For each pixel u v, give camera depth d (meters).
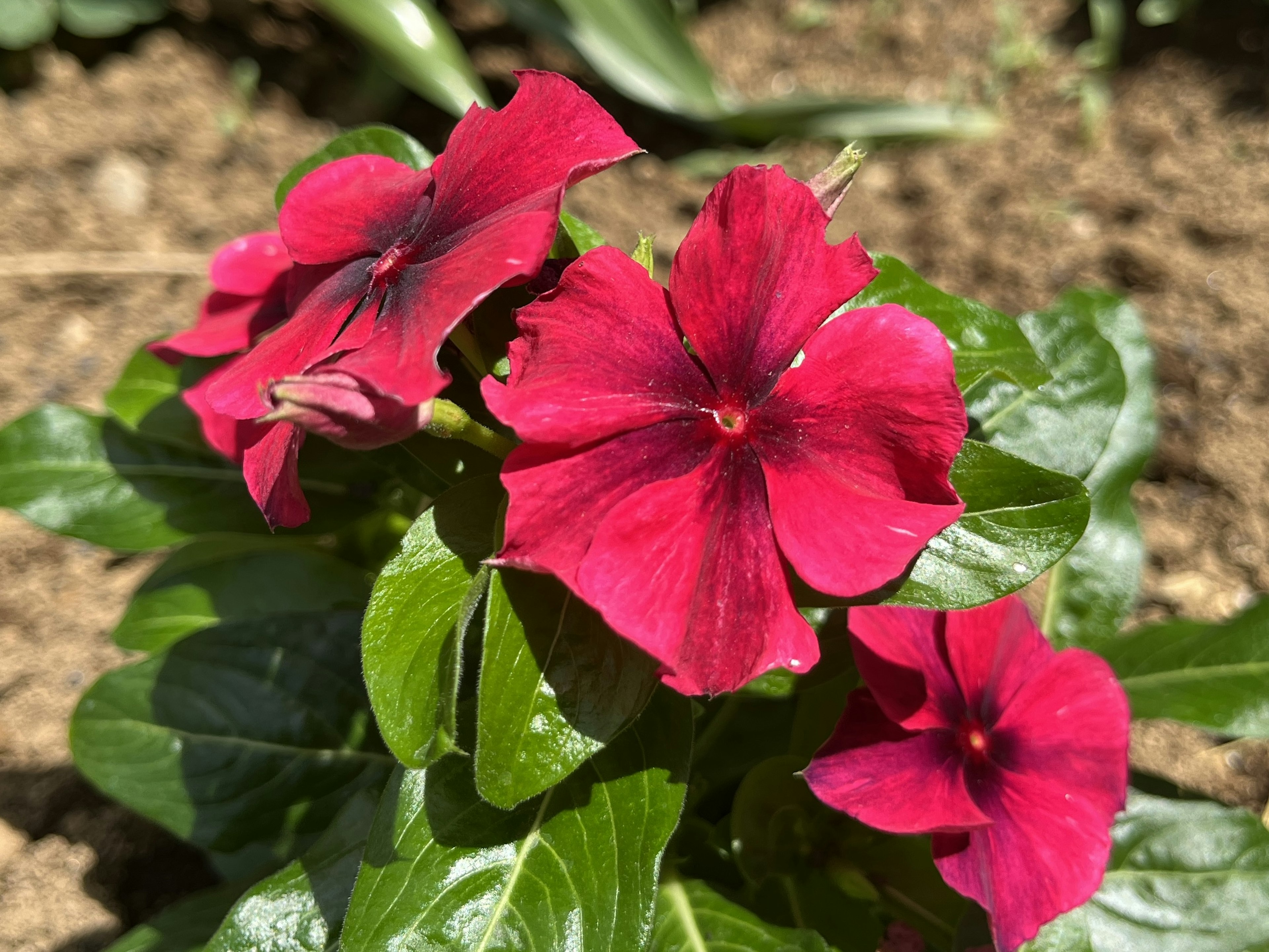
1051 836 0.12
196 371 0.18
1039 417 0.16
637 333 0.10
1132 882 0.16
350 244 0.11
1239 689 0.16
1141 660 0.17
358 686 0.17
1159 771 0.21
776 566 0.10
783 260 0.10
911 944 0.14
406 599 0.11
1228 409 0.25
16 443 0.18
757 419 0.10
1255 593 0.23
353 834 0.14
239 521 0.18
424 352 0.09
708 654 0.09
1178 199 0.28
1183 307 0.26
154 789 0.16
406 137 0.16
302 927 0.13
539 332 0.09
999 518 0.11
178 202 0.28
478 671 0.13
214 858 0.17
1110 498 0.18
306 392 0.09
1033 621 0.13
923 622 0.12
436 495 0.14
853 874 0.14
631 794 0.12
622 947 0.11
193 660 0.17
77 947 0.19
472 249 0.09
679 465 0.10
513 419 0.09
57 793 0.21
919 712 0.12
